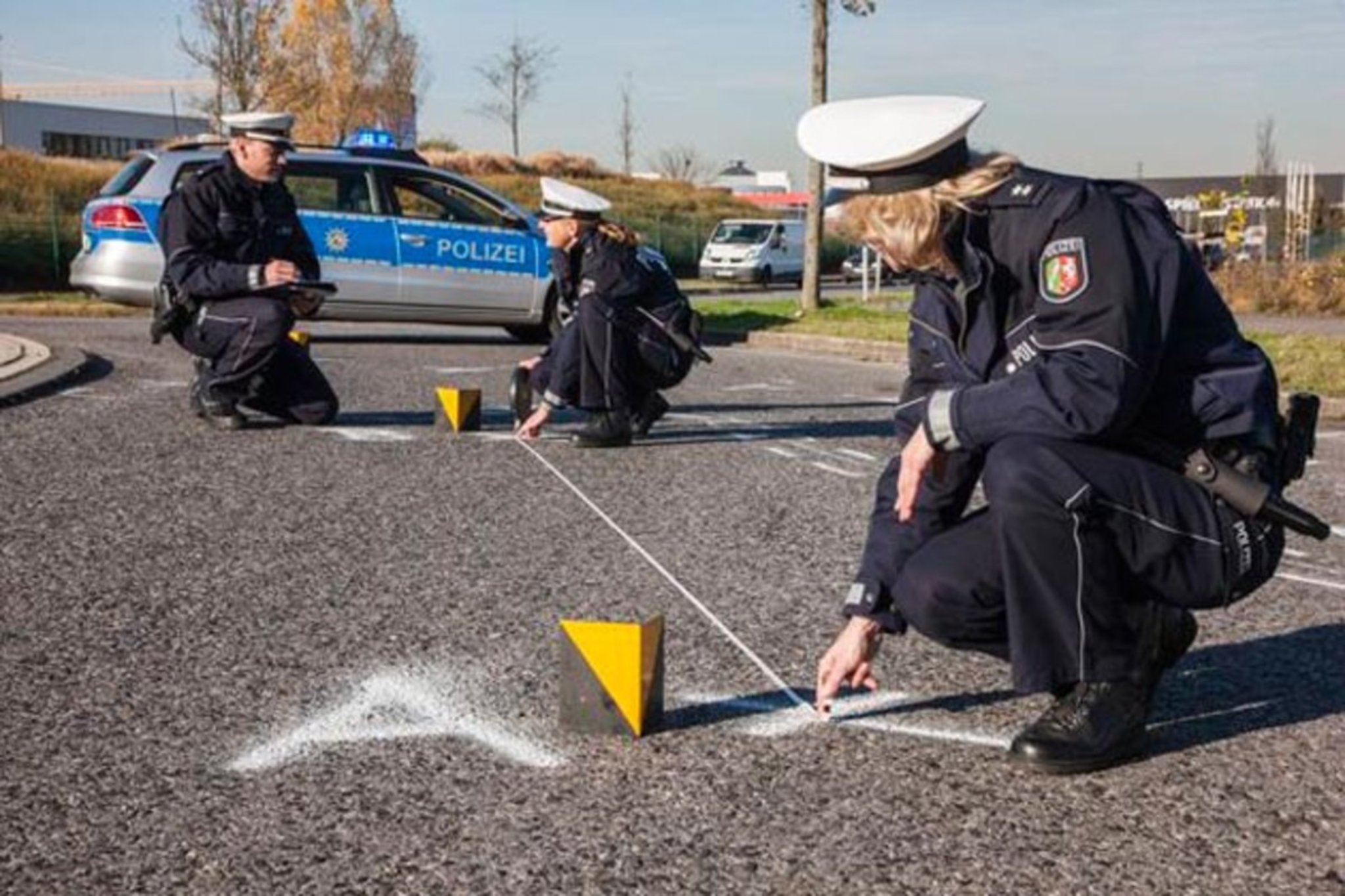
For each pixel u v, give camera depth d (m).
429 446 7.96
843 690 4.00
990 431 3.16
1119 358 3.04
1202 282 3.24
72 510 6.19
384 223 14.12
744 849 3.02
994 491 3.23
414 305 14.25
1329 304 20.92
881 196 3.08
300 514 6.20
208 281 8.03
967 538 3.38
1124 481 3.20
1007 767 3.46
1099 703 3.42
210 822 3.14
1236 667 4.28
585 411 8.19
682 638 4.51
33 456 7.41
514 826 3.13
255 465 7.28
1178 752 3.56
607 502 6.58
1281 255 25.80
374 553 5.55
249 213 8.14
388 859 2.97
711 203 49.78
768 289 33.72
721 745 3.60
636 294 7.98
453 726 3.73
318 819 3.16
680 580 5.23
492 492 6.76
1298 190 26.16
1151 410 3.25
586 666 3.65
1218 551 3.25
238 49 37.88
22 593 4.93
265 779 3.38
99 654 4.30
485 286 14.40
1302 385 11.09
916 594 3.38
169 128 68.69
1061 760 3.38
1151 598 3.34
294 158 14.05
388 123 44.91
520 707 3.87
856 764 3.47
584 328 7.95
